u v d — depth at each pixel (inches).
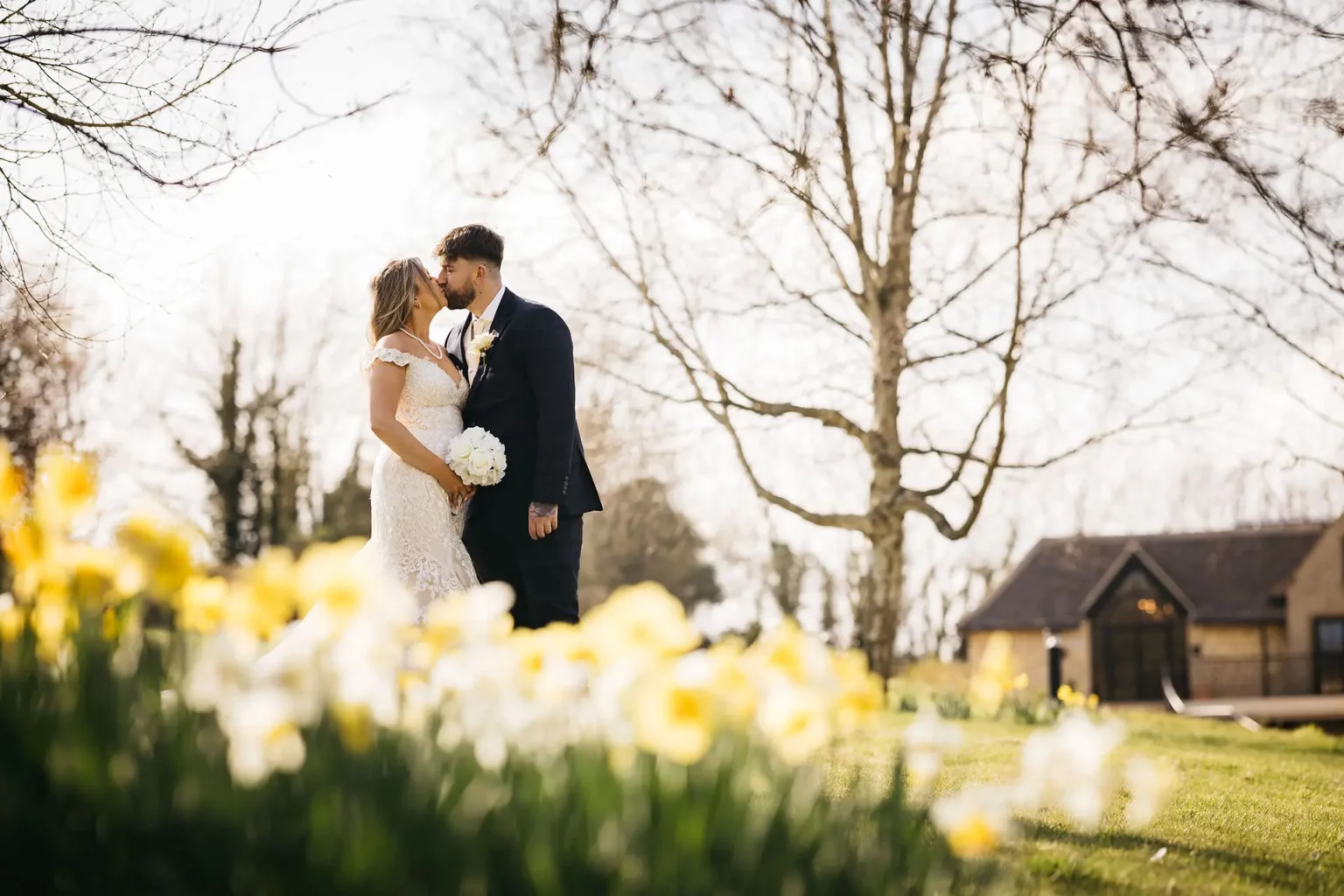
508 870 76.5
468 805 79.4
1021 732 403.2
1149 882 129.6
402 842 76.2
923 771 99.0
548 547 195.3
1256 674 1558.8
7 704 81.5
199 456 1221.7
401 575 191.3
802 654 95.7
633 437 546.0
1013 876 115.4
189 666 90.1
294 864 74.2
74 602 92.7
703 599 1450.5
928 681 1200.2
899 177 503.5
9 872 75.2
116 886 74.2
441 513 194.9
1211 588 1630.2
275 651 117.9
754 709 95.1
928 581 1566.2
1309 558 1544.0
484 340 201.5
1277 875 141.9
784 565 1405.0
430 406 198.1
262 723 79.0
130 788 76.9
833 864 83.6
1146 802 91.6
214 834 74.7
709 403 531.2
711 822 80.2
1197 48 259.9
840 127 468.1
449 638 96.2
